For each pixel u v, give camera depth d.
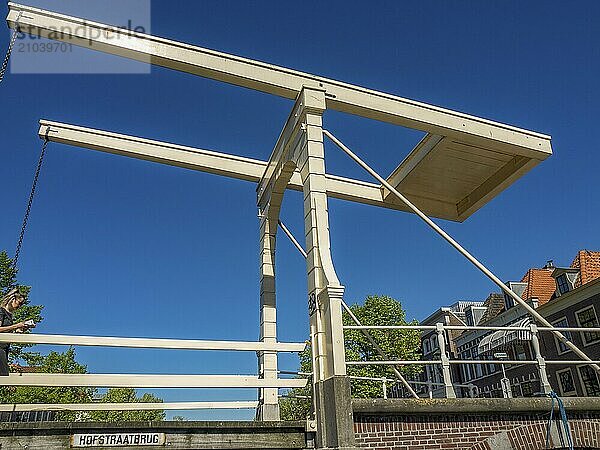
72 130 9.55
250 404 9.16
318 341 7.21
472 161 11.05
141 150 10.04
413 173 11.40
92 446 5.94
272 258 10.55
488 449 7.10
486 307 41.75
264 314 10.12
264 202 10.84
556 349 28.27
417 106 9.50
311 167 8.00
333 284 7.10
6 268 16.86
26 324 6.54
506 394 11.42
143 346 6.79
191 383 6.84
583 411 7.71
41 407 7.08
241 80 8.56
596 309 26.25
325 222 7.73
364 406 6.70
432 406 7.00
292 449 6.66
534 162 10.57
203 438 6.32
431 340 45.09
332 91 8.92
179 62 8.21
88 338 6.66
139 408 7.83
